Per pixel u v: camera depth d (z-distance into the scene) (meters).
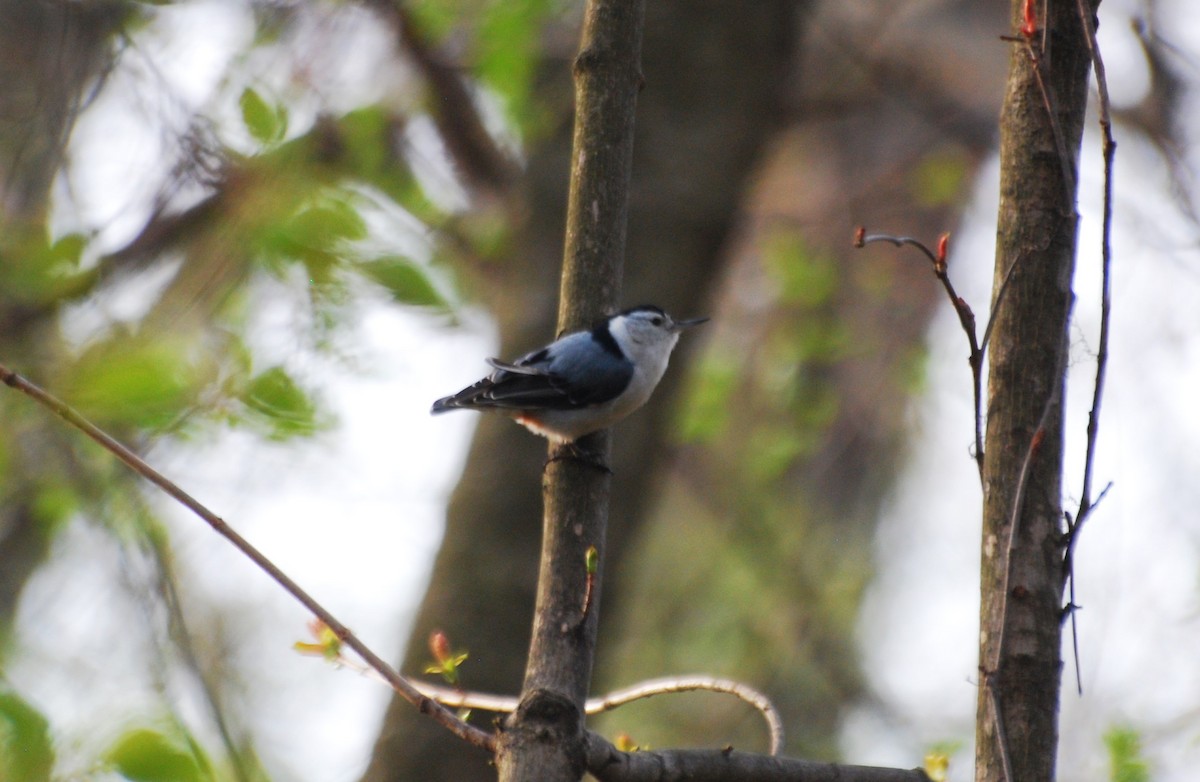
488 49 12.01
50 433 9.93
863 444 17.50
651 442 11.52
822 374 17.25
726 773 5.30
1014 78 5.52
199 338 10.61
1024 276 5.31
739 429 17.05
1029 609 5.06
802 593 16.83
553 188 11.89
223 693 11.15
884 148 18.45
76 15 10.98
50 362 10.38
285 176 10.66
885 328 17.66
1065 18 5.46
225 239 10.45
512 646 10.69
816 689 16.56
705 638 16.86
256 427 9.84
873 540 17.23
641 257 11.68
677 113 12.11
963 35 17.28
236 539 5.41
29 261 10.75
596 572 5.41
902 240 5.21
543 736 5.05
